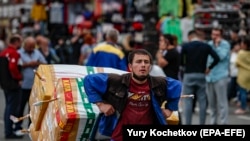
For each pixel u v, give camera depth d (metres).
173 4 23.86
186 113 15.34
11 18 36.03
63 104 8.43
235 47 21.33
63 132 8.39
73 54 25.20
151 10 25.88
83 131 8.45
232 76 21.27
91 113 8.34
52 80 9.47
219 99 16.16
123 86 7.94
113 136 8.05
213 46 16.14
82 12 31.94
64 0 31.78
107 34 13.90
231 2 24.27
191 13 23.69
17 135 15.02
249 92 21.12
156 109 7.98
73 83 8.66
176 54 14.32
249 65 19.14
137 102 7.97
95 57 13.70
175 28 23.16
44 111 9.34
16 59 14.84
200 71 15.31
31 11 32.16
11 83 14.78
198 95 15.48
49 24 31.66
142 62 7.87
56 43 29.45
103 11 30.86
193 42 15.34
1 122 17.84
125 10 29.78
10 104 14.87
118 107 7.95
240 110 20.14
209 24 23.17
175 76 14.34
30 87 15.26
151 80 8.02
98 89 7.95
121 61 13.72
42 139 9.31
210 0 24.52
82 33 26.11
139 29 25.77
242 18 23.56
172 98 8.14
